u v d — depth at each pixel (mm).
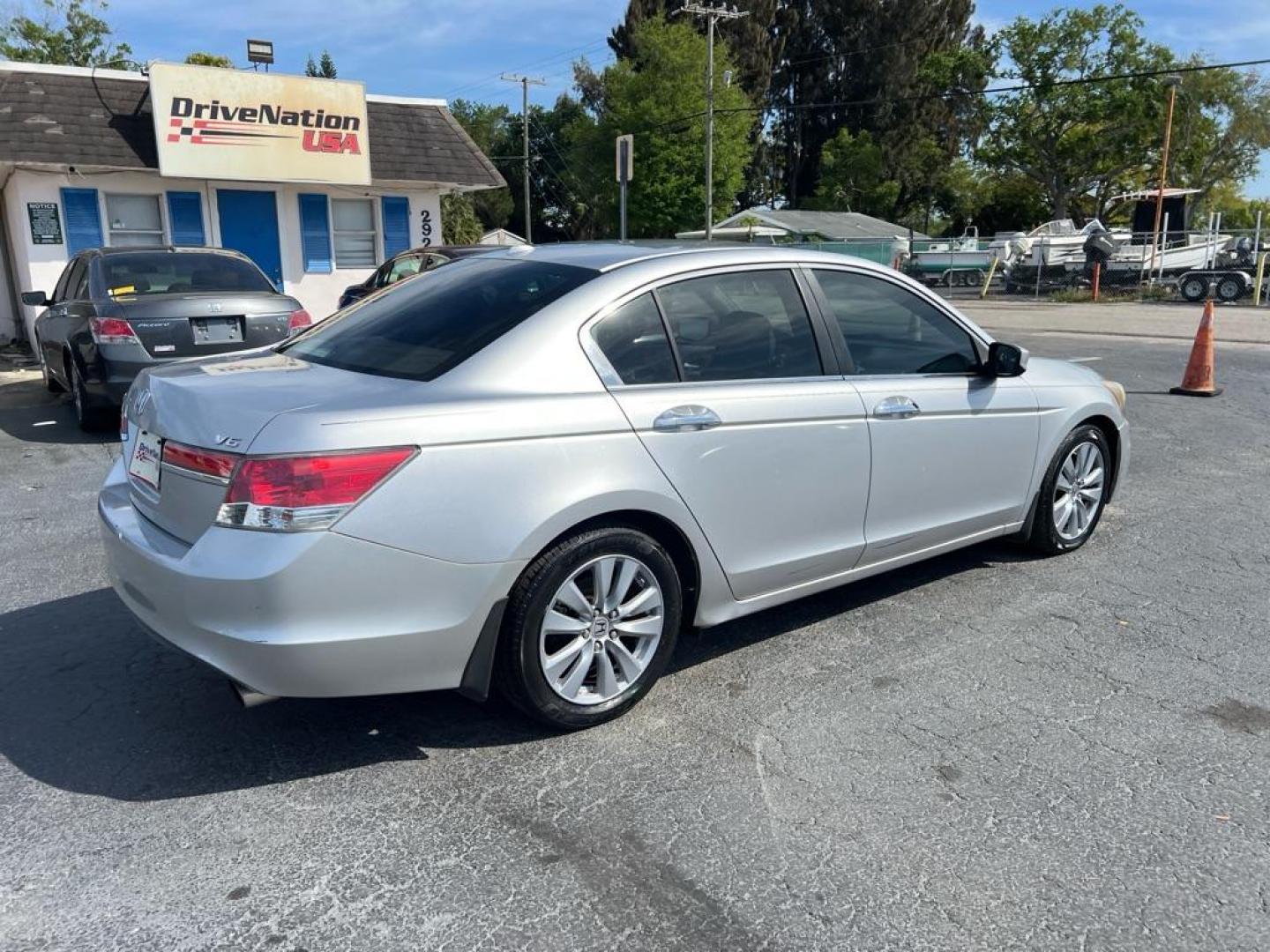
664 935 2479
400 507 2936
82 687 3818
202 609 2893
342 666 2945
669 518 3484
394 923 2520
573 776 3205
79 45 41688
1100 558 5363
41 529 5828
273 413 2936
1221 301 27703
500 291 3660
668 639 3604
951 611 4605
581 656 3391
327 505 2850
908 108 61375
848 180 60781
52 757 3311
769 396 3746
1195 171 55438
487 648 3174
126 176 14078
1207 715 3627
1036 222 65500
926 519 4434
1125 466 5633
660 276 3646
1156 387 11250
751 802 3053
